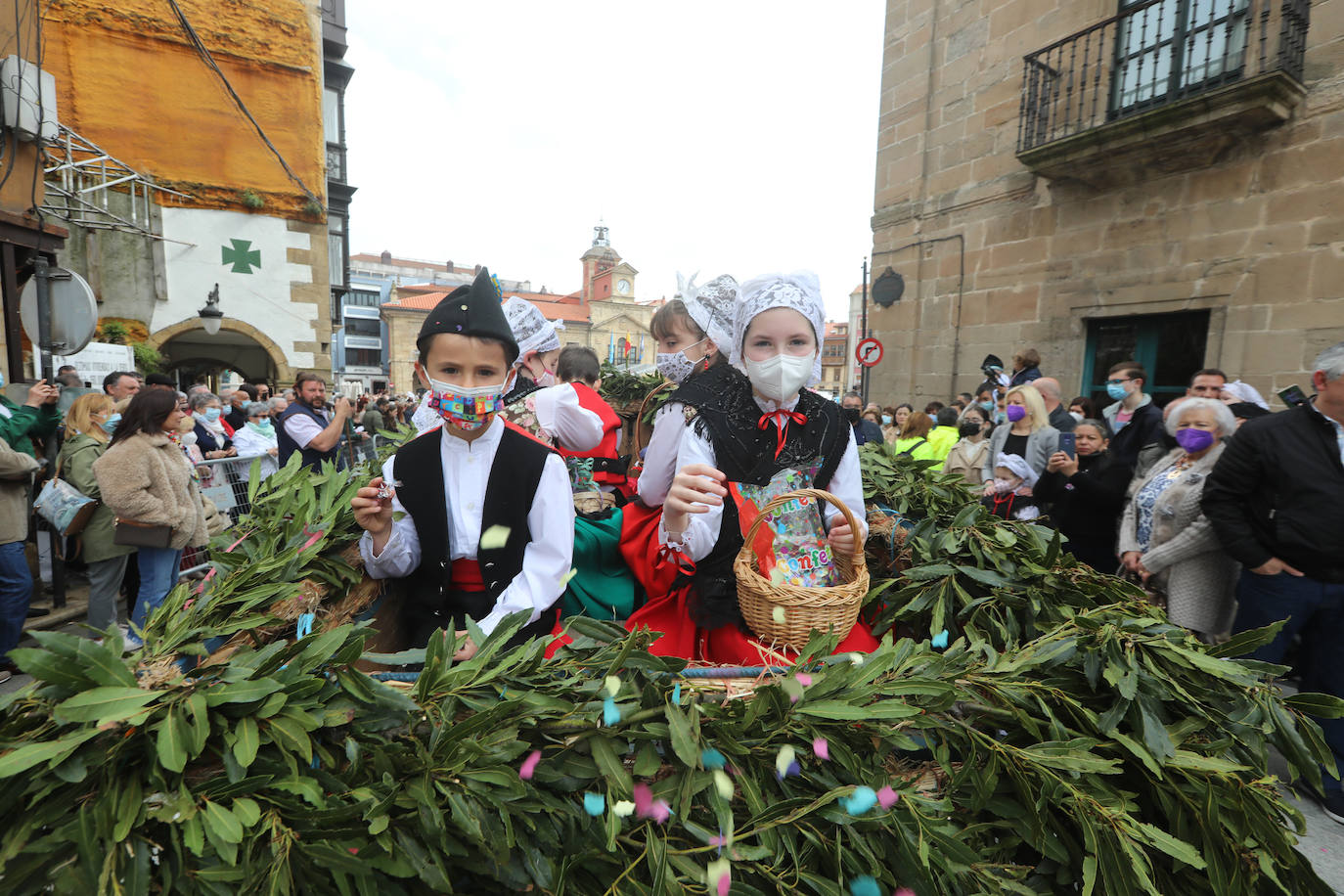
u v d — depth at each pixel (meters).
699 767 1.07
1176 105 5.91
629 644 1.19
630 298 63.06
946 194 8.75
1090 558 3.75
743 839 1.08
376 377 48.03
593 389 3.10
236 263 11.99
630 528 2.02
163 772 0.91
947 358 8.84
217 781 0.91
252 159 11.95
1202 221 6.23
